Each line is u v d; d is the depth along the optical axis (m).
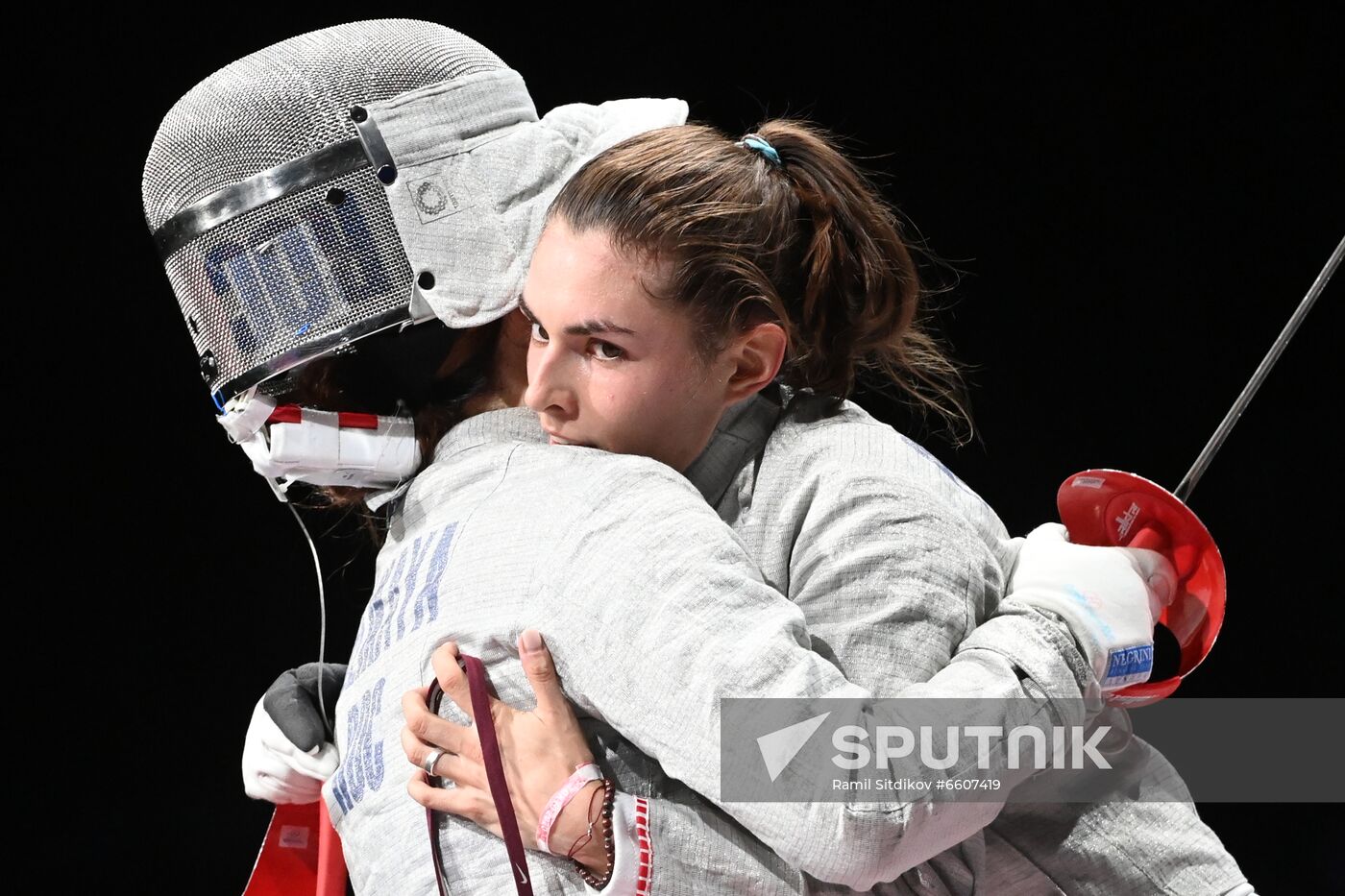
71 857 10.69
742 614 3.65
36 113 10.39
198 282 4.43
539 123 4.53
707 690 3.57
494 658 3.93
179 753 10.88
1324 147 10.88
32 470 10.88
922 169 11.16
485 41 10.63
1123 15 10.90
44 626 10.87
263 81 4.43
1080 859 4.57
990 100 11.06
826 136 5.01
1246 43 10.85
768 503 4.32
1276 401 11.14
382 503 4.70
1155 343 11.22
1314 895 10.18
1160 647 8.91
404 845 4.02
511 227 4.38
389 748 4.10
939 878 4.17
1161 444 11.23
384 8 10.45
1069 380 11.27
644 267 3.91
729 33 10.83
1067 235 11.20
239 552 11.05
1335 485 11.09
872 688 3.91
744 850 3.82
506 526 3.99
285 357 4.32
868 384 5.85
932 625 3.98
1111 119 11.04
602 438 4.11
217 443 11.06
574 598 3.76
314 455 4.38
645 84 10.83
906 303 4.59
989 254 11.25
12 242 10.62
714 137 4.29
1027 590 4.07
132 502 10.98
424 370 4.50
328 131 4.35
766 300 4.09
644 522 3.78
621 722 3.70
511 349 4.52
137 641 10.95
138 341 10.90
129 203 10.66
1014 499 11.24
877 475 4.21
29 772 10.74
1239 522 11.20
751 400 4.52
